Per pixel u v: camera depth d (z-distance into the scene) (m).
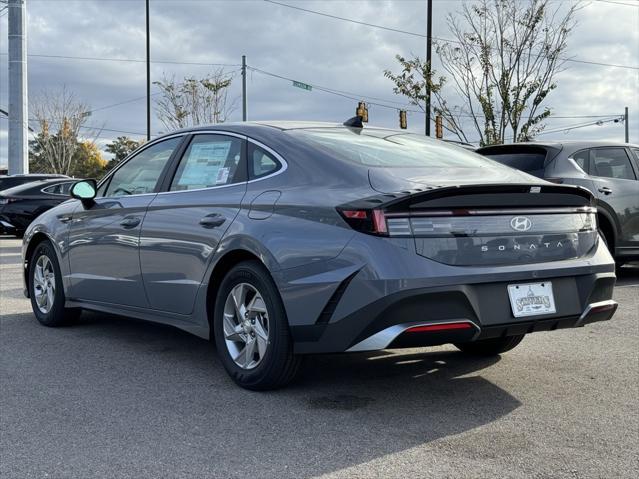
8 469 3.06
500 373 4.61
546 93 16.41
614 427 3.58
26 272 6.39
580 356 5.04
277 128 4.51
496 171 4.37
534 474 3.00
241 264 4.16
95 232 5.44
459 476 2.98
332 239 3.69
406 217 3.58
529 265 3.84
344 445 3.33
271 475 3.00
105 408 3.88
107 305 5.44
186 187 4.79
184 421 3.66
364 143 4.46
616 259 8.71
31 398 4.05
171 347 5.33
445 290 3.53
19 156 21.62
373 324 3.54
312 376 4.53
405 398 4.07
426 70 17.25
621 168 8.55
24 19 21.52
